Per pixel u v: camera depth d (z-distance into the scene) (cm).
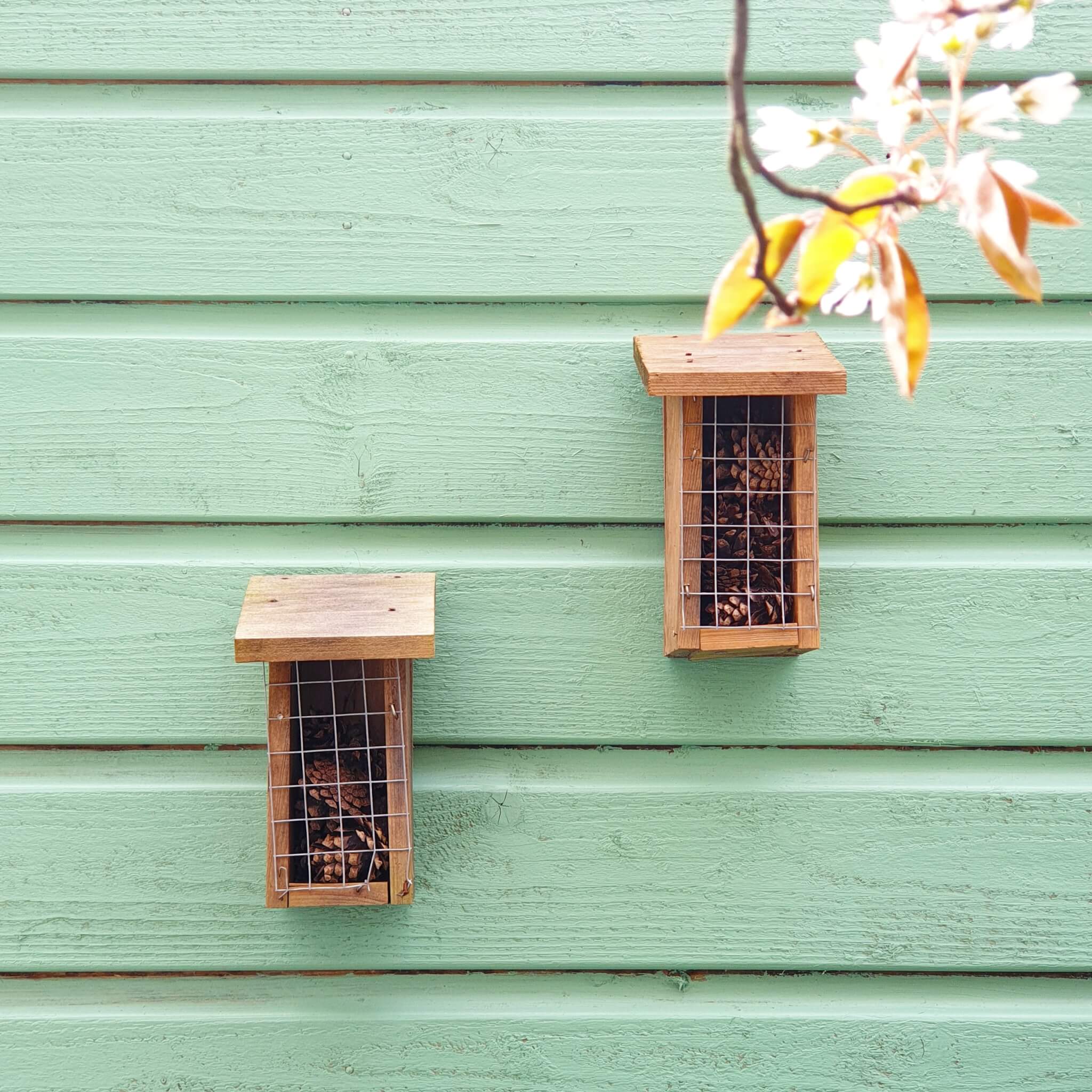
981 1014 126
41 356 127
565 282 127
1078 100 127
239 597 127
